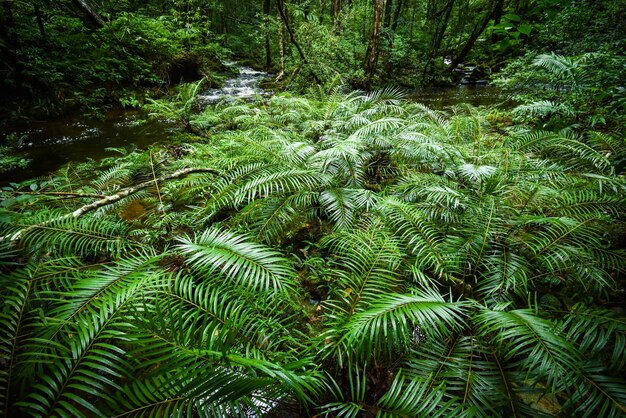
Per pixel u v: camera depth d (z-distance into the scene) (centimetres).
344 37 1538
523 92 824
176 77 1222
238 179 346
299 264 274
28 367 138
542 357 159
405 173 405
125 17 1065
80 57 955
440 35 1552
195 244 212
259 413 148
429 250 243
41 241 234
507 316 176
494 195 307
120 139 697
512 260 238
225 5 2005
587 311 181
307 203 331
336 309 233
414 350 180
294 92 1110
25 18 931
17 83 768
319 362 182
